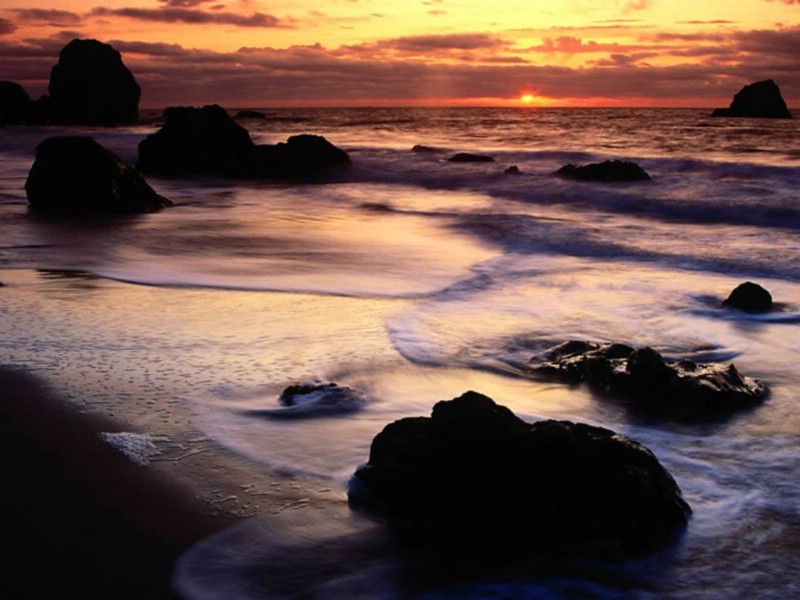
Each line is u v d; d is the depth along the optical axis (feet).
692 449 19.51
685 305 34.40
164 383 23.32
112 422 20.48
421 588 13.67
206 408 21.44
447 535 15.30
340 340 27.99
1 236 53.78
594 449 16.06
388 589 13.64
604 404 22.45
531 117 289.94
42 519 15.78
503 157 111.75
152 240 51.75
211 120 112.16
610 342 28.53
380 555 14.66
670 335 29.71
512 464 15.85
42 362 25.13
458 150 122.72
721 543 14.99
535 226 56.44
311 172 104.99
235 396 22.38
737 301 33.71
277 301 33.99
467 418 16.30
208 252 47.11
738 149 115.34
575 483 15.62
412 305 33.60
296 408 21.42
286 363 25.34
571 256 46.80
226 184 99.25
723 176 80.43
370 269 41.96
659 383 22.80
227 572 14.05
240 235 54.19
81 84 253.24
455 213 66.13
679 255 45.96
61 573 13.96
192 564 14.23
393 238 53.21
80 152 70.44
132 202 69.56
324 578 13.94
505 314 32.30
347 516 15.96
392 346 27.37
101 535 15.20
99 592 13.41
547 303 34.42
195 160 109.91
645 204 67.05
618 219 62.23
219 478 17.51
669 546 14.89
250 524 15.64
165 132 112.47
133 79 264.72
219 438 19.57
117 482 17.29
